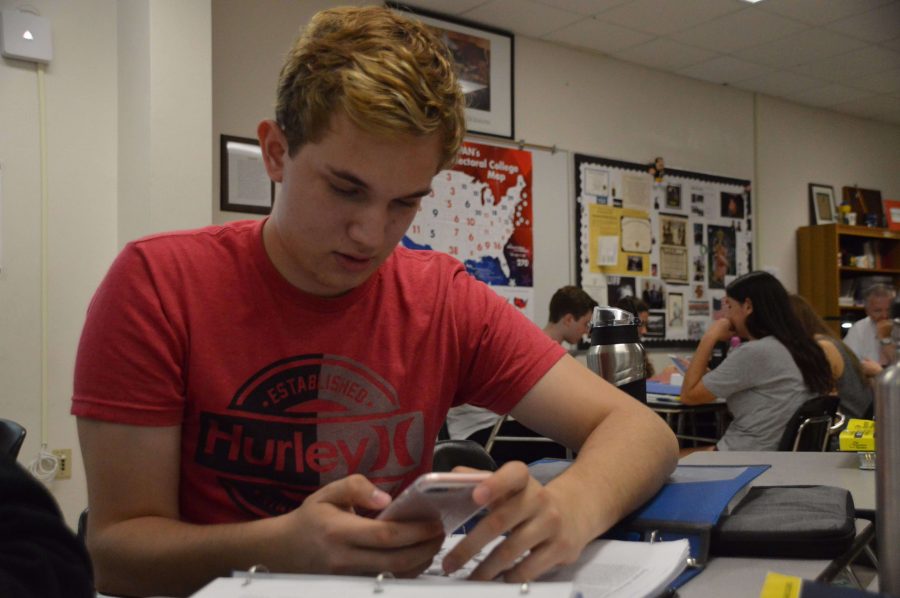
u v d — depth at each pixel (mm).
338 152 671
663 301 4805
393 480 893
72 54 2934
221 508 826
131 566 681
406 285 943
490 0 3775
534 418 938
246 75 3359
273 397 842
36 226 2855
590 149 4539
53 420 2867
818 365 2727
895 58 4715
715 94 5164
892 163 6266
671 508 778
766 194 5422
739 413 2834
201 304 822
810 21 4137
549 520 606
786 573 672
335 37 689
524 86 4266
